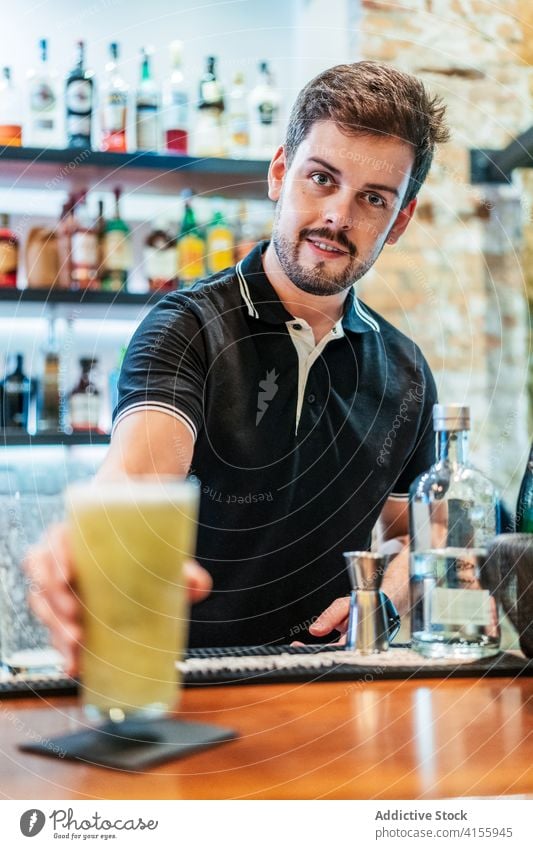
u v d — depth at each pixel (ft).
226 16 8.14
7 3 7.78
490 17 8.33
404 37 8.23
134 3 7.97
